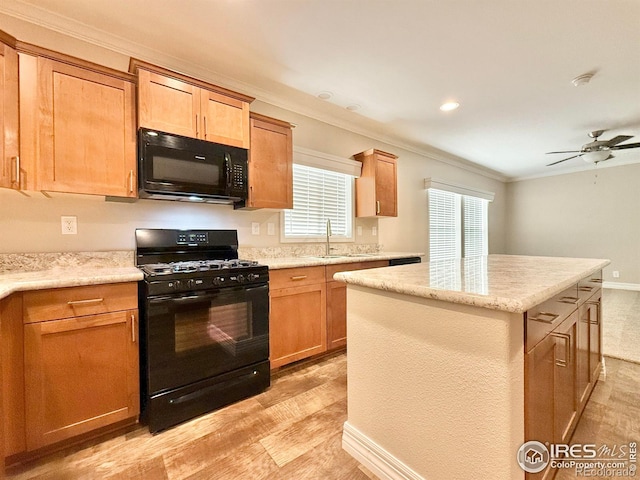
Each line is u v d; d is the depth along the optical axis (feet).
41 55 5.32
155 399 5.47
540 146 14.94
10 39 5.00
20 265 5.89
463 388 3.37
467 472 3.35
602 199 19.03
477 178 19.86
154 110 6.36
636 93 9.54
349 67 8.05
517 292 3.20
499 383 3.06
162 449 5.03
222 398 6.28
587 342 5.74
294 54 7.47
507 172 20.70
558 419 4.17
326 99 9.90
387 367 4.26
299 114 10.48
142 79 6.23
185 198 7.36
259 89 9.20
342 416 5.93
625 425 5.47
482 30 6.59
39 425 4.66
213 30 6.59
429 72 8.30
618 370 7.73
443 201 16.99
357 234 12.32
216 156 7.22
